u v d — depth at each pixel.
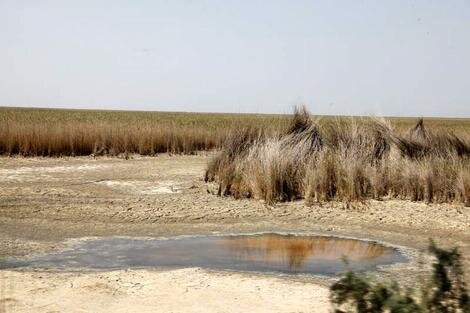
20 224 10.53
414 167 13.68
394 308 4.19
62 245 9.28
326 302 6.60
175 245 9.46
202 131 27.45
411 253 9.20
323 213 11.83
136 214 11.46
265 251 9.16
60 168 17.92
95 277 7.46
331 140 15.80
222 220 11.23
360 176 13.53
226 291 6.99
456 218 11.51
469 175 13.04
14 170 17.12
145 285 7.16
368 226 10.97
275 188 12.90
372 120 16.56
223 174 14.14
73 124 25.12
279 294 6.90
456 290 4.42
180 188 14.42
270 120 16.89
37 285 7.07
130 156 22.59
